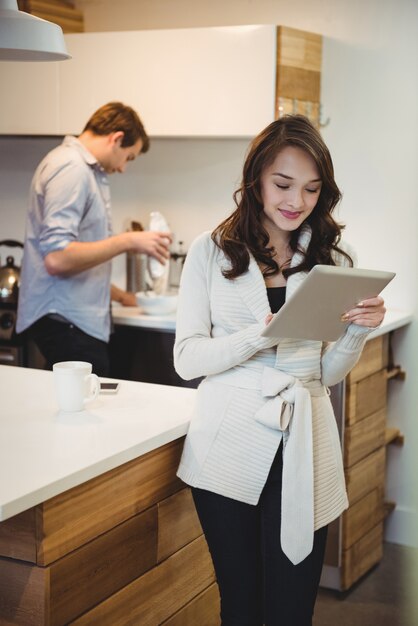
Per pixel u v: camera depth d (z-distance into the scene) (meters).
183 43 3.53
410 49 3.53
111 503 1.79
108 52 3.65
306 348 1.92
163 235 3.23
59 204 3.07
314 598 1.92
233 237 1.95
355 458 3.18
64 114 3.77
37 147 4.23
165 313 3.46
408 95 3.55
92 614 1.75
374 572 3.40
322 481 1.90
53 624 1.64
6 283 3.65
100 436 1.84
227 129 3.51
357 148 3.67
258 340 1.83
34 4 3.85
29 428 1.88
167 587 2.02
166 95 3.58
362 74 3.62
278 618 1.90
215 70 3.49
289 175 1.87
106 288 3.25
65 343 3.20
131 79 3.63
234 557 1.91
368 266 3.71
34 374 2.43
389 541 3.76
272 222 1.98
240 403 1.89
